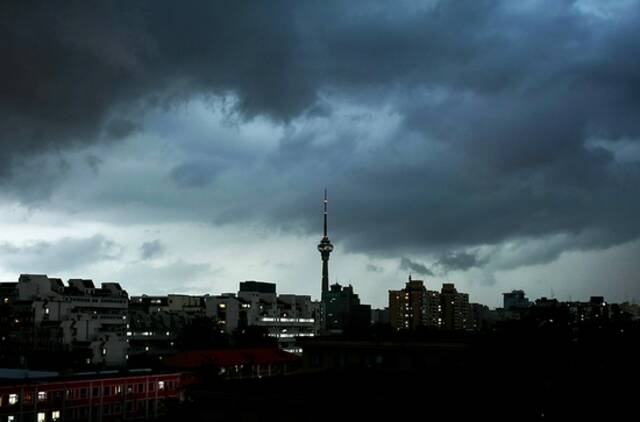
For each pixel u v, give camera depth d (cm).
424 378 5309
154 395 12506
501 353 6188
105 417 11525
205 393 4838
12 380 10462
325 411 4459
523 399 5219
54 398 10694
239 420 4712
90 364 15012
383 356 9300
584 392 5488
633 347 6675
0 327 16875
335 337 10156
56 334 15975
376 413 4425
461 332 11094
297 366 17500
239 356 16250
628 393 5500
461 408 4709
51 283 18450
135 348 19575
